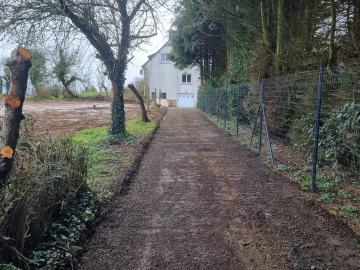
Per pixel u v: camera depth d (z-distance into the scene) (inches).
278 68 313.4
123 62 309.0
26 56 93.3
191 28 494.0
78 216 126.0
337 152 186.1
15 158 106.6
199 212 145.7
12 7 226.5
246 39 418.6
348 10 224.2
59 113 658.8
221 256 107.0
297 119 258.2
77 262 102.6
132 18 301.7
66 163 127.6
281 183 189.5
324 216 139.4
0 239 85.5
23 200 92.7
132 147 291.7
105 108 860.0
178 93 1395.2
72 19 255.0
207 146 319.9
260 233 124.1
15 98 91.7
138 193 173.0
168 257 106.5
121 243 116.1
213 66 757.3
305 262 103.0
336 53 224.1
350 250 110.5
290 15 317.1
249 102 363.6
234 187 183.0
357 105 169.2
